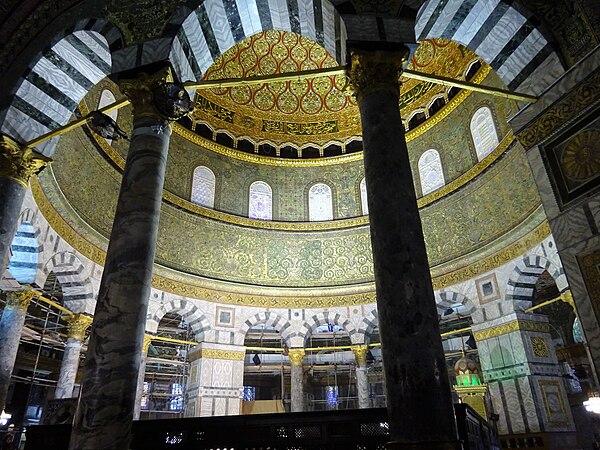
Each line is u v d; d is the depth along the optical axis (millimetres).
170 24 6430
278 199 17359
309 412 5660
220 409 14039
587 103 5883
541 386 11922
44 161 7418
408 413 4016
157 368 17875
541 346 12453
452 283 14242
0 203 6746
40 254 10508
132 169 5570
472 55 15016
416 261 4629
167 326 18125
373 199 5004
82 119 6777
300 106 18484
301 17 7113
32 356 17312
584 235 5664
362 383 14859
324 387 21000
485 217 13844
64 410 8219
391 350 4305
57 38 7020
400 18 6035
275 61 18219
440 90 16094
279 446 5578
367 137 5387
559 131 6191
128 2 6766
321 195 17531
